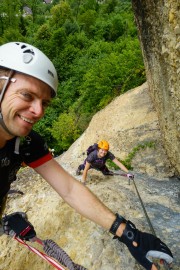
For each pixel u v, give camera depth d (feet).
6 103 1.57
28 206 6.21
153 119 10.27
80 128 23.99
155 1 5.13
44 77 1.60
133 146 9.29
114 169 8.34
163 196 6.38
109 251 4.26
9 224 2.15
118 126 11.34
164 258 1.80
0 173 1.75
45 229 5.30
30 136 1.83
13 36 51.80
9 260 4.92
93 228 4.78
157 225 4.97
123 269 3.94
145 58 8.63
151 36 6.40
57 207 5.65
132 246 1.83
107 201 5.70
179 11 4.30
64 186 2.00
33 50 1.64
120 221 1.92
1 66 1.59
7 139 1.68
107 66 20.16
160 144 8.75
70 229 4.99
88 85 21.27
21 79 1.57
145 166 8.21
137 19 7.41
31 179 7.29
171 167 7.91
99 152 6.43
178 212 5.59
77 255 4.42
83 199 1.98
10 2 61.52
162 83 6.77
